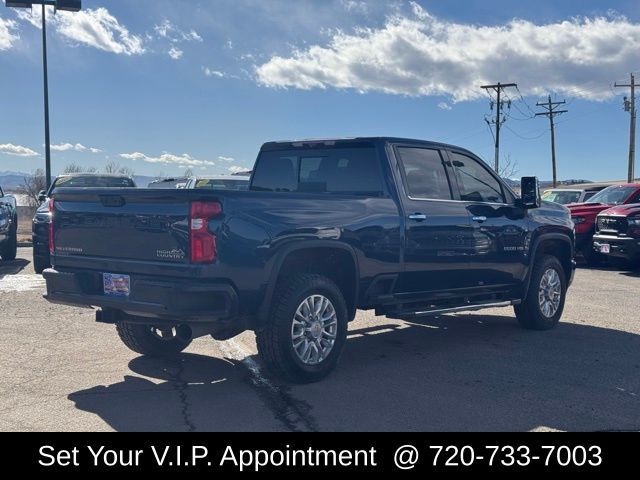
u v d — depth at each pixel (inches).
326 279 235.9
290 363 225.1
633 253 552.4
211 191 205.9
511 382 239.1
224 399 215.8
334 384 233.8
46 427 190.2
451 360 269.7
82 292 230.7
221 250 206.1
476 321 355.9
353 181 269.6
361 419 199.0
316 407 209.0
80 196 232.8
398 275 260.7
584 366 262.4
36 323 326.6
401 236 258.7
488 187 309.9
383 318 362.6
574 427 195.5
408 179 269.4
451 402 215.5
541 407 211.9
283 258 219.8
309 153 284.7
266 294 217.2
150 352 264.4
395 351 285.3
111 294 223.1
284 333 222.2
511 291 317.7
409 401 215.8
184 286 202.5
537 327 330.3
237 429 190.1
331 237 234.5
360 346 294.8
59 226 240.5
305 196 230.5
